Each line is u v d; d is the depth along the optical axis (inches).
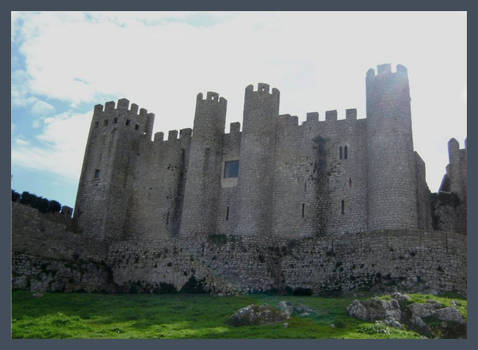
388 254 1477.6
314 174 1904.5
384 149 1654.8
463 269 1453.0
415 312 1109.7
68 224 2174.0
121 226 2229.3
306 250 1673.2
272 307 1119.0
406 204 1588.3
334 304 1263.5
